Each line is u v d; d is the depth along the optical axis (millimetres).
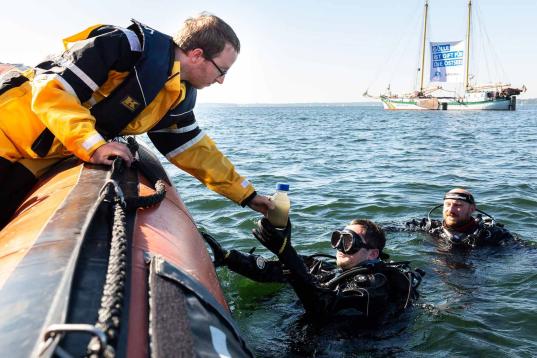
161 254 1543
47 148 2303
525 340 3074
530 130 26188
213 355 1143
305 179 9008
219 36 2357
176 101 2438
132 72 2242
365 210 6480
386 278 3436
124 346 1060
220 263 3164
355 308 3268
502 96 61438
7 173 2330
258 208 2904
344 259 3547
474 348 2973
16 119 2252
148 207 1900
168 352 1042
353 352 2936
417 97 66375
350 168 10625
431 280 4051
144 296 1253
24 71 2387
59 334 931
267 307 3490
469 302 3592
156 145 2797
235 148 15523
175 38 2387
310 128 29656
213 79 2473
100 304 1148
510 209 6559
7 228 1871
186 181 7992
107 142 2148
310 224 5727
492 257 4598
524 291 3807
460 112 63719
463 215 4988
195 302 1289
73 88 2145
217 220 5656
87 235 1408
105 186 1657
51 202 1879
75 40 2316
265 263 3318
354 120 44531
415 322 3271
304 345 3004
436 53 63469
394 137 21109
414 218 5777
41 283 1227
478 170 10242
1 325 1089
